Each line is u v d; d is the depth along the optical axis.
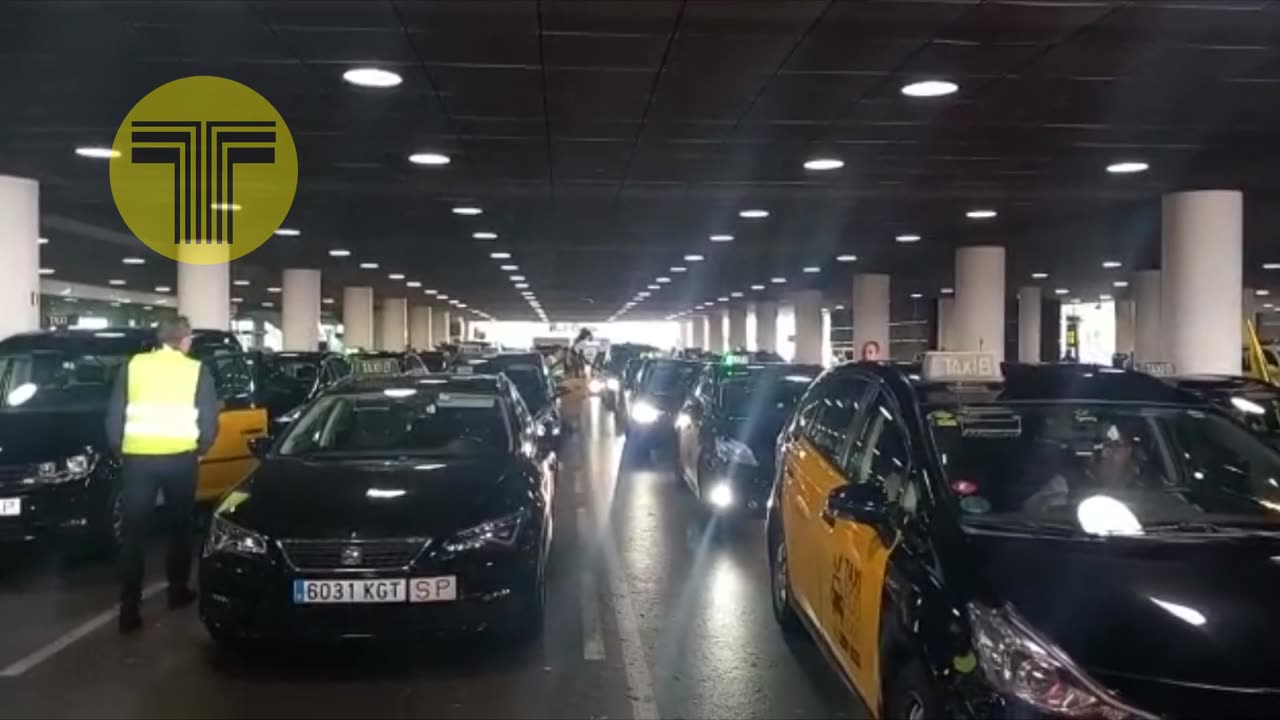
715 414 11.70
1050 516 4.64
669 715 5.40
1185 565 3.95
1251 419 9.20
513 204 15.45
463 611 5.94
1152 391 5.45
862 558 4.69
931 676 3.65
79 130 10.49
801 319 39.00
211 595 6.00
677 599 7.84
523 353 18.81
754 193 14.44
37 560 9.01
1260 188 13.49
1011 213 16.27
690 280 34.44
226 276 18.41
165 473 7.02
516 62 8.02
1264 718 3.29
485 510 6.27
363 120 10.08
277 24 7.11
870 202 15.16
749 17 6.88
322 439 7.80
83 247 22.64
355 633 5.86
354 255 24.42
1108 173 12.62
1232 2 6.55
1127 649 3.47
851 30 7.16
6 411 9.30
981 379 5.55
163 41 7.54
